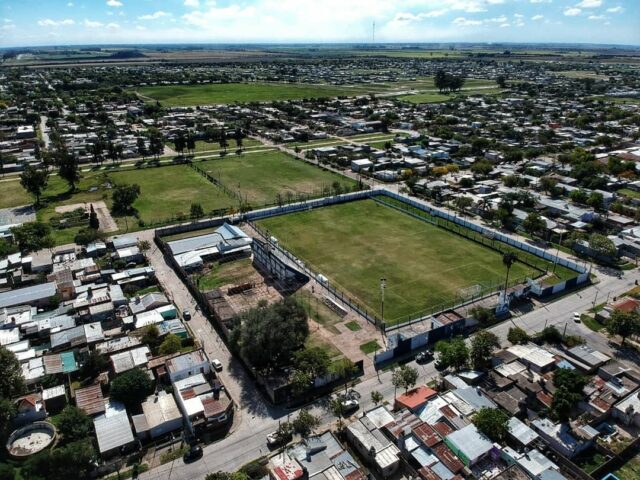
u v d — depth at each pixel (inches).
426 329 4333.2
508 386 3550.7
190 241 6018.7
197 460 3034.0
